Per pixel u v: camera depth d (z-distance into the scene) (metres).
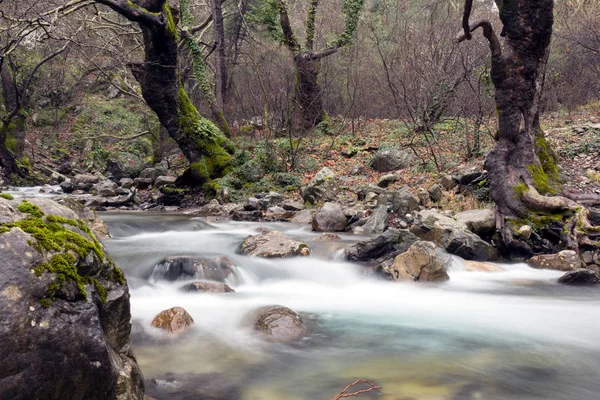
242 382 4.04
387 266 8.35
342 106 25.14
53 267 2.59
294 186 15.79
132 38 23.53
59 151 27.64
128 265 7.82
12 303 2.36
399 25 27.34
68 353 2.48
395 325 5.82
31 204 2.87
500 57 10.04
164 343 4.90
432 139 17.38
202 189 17.19
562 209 9.53
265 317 5.47
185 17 20.95
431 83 18.19
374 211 11.84
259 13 22.77
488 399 3.81
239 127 22.70
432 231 9.99
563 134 14.79
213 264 7.74
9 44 18.59
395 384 4.07
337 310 6.51
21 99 23.66
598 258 8.83
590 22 20.11
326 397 3.78
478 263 9.06
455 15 23.66
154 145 26.34
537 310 6.56
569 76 20.78
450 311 6.51
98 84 32.09
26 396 2.29
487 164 10.43
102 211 16.03
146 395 3.71
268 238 9.62
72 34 20.12
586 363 4.64
